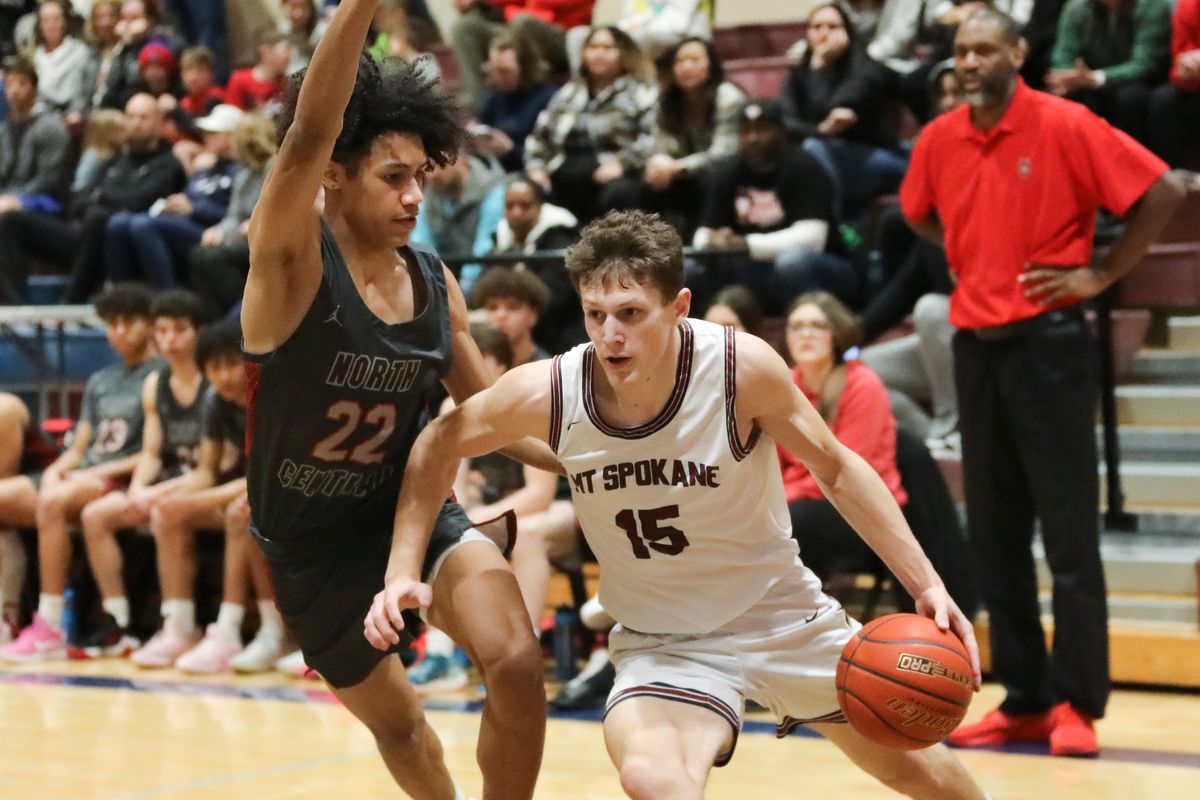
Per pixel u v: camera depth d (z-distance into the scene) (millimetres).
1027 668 8953
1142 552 11406
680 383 4969
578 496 5258
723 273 12641
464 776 8047
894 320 12969
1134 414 12867
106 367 16016
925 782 5480
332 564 5676
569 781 7953
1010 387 8625
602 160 14219
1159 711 9789
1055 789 7621
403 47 16625
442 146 5473
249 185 15219
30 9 21422
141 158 16359
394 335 5371
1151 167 8344
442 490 5367
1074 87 12938
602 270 4758
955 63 8719
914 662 4879
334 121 4785
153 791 7758
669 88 13812
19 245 16516
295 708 10406
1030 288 8477
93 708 10422
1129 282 13289
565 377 5113
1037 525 12180
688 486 5043
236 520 12094
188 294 13016
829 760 8500
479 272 14062
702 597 5281
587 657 11703
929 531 10281
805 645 5340
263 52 18578
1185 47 12883
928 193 9164
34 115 17734
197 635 12672
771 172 12742
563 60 17250
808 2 18969
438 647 11023
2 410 13211
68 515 13047
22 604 13477
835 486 5285
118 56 18578
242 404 12438
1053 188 8500
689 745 4926
